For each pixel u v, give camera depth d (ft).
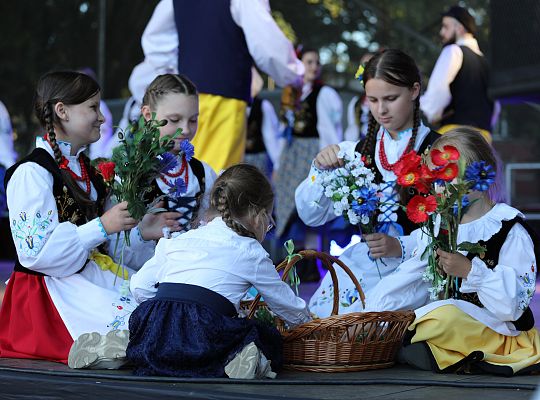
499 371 10.50
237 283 10.58
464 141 11.25
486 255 11.00
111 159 11.64
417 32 47.26
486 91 20.66
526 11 19.27
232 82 17.42
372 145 13.14
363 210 11.71
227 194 10.67
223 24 17.44
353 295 12.71
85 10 49.47
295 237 24.18
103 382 10.06
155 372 10.30
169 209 12.81
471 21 21.04
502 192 11.44
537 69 19.12
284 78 17.85
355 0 50.37
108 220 11.61
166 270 10.80
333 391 9.68
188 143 12.62
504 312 10.69
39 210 11.59
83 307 11.69
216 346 10.26
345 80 58.80
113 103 33.91
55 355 11.51
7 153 24.26
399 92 12.57
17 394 9.71
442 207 10.46
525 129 57.57
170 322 10.40
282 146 24.76
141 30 49.11
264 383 10.03
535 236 11.21
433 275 11.05
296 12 55.93
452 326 10.84
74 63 49.34
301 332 10.80
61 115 12.05
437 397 9.33
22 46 48.49
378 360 11.09
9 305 12.04
